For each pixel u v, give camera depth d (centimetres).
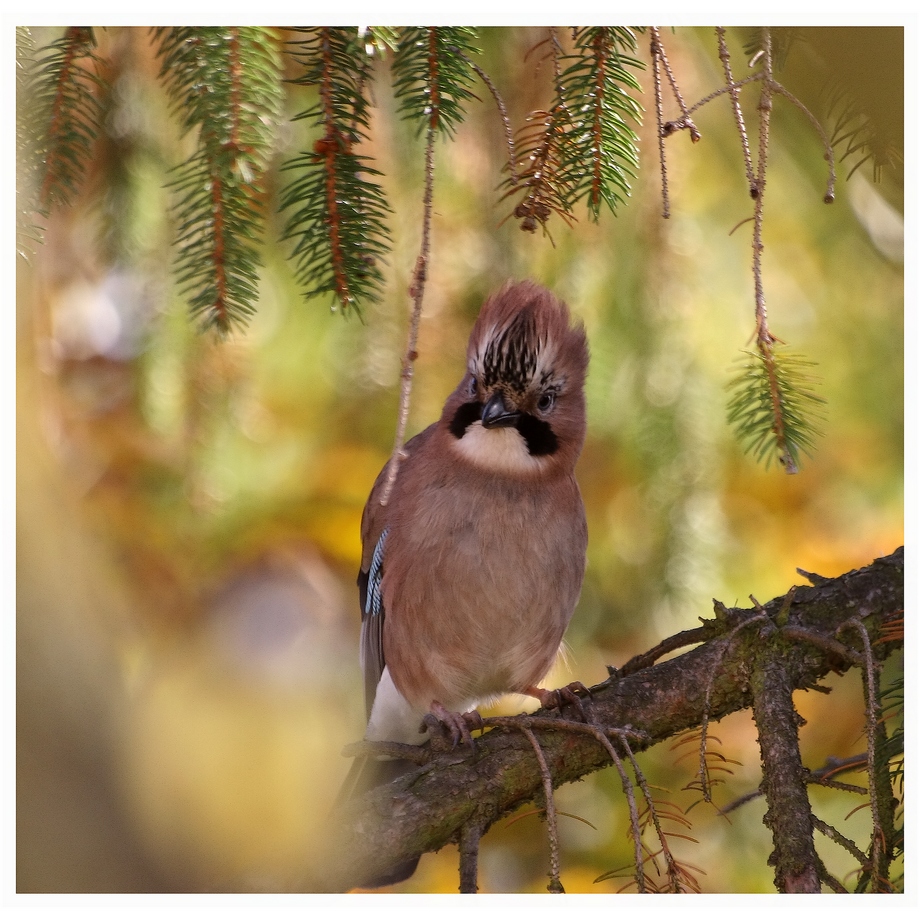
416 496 650
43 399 564
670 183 753
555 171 498
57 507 425
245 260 473
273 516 840
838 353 934
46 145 488
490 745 527
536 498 641
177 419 778
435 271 766
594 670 843
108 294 782
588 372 739
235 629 757
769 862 462
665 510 773
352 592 840
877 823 446
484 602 638
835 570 911
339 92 468
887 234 912
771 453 544
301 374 898
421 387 798
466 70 461
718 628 558
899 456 945
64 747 399
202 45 455
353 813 488
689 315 773
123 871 402
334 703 601
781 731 500
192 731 434
